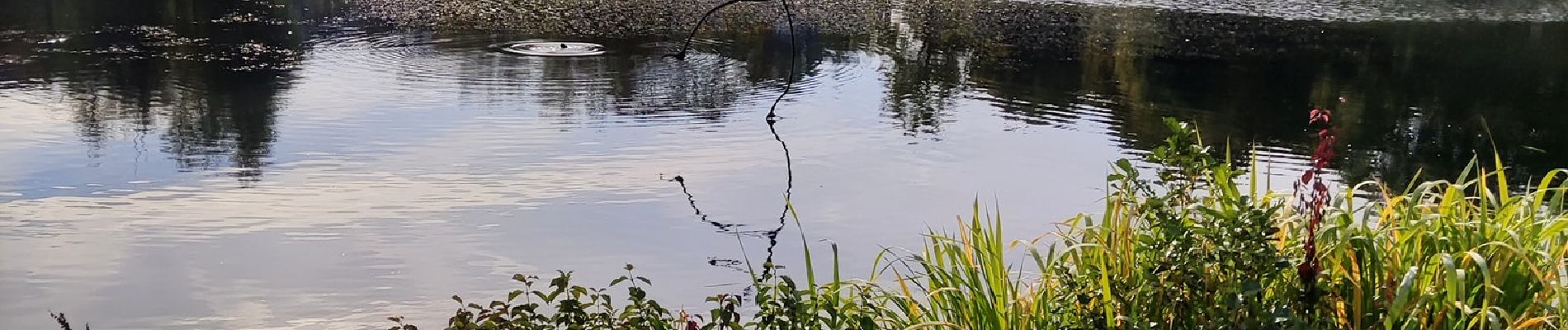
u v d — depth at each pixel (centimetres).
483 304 413
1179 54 1154
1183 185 323
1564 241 332
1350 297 319
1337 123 814
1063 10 1534
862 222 518
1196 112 835
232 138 666
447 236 486
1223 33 1330
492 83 864
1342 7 1620
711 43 1130
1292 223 331
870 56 1076
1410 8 1617
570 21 1284
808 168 614
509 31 1194
